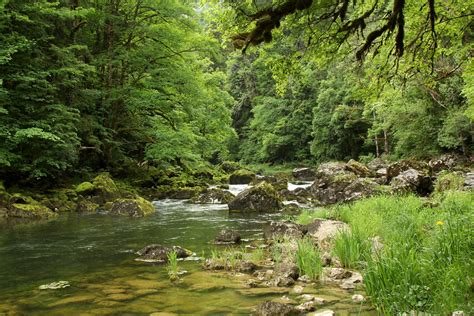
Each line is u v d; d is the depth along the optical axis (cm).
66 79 1611
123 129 2114
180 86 2091
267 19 373
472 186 1368
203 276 589
